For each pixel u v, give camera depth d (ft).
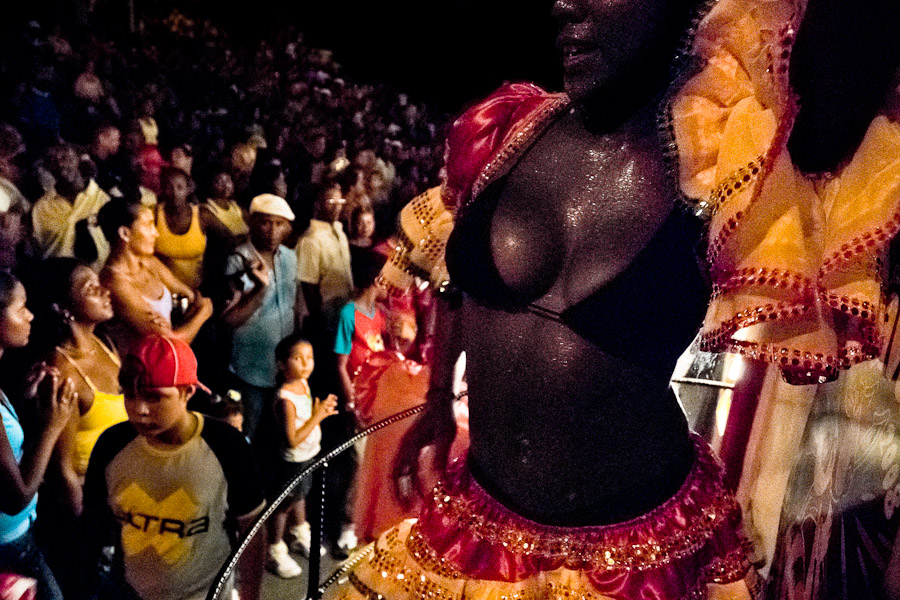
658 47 3.72
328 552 12.32
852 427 4.41
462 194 4.55
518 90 4.80
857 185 3.21
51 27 17.15
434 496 4.26
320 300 13.64
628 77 3.74
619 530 3.84
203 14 27.91
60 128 12.92
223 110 19.80
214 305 12.53
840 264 3.19
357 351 12.70
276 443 12.09
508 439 3.92
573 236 3.76
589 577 3.84
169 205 12.25
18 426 8.05
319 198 14.58
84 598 8.50
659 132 3.47
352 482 12.03
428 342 12.26
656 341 3.69
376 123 25.82
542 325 3.78
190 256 12.37
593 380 3.71
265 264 12.92
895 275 3.76
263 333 12.66
